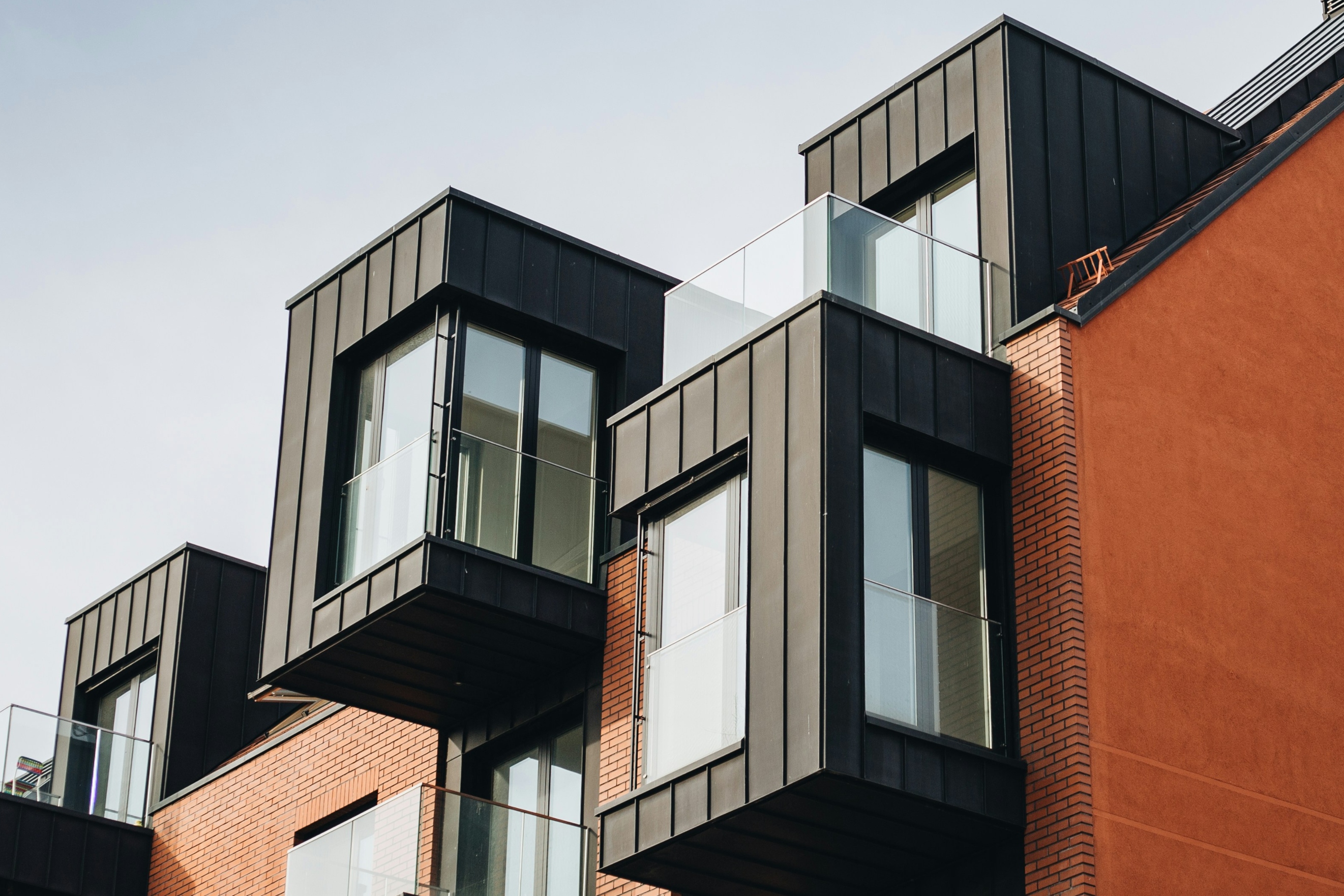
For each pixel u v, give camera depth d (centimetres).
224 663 2452
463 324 1916
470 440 1869
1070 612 1462
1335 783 1555
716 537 1590
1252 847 1477
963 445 1548
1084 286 1708
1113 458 1547
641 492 1658
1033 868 1415
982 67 1817
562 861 1762
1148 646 1494
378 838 1742
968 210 1803
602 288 2036
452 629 1816
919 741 1414
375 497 1895
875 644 1444
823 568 1427
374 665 1883
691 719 1538
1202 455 1608
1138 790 1433
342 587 1844
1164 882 1414
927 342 1570
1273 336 1716
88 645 2572
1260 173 1786
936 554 1515
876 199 1902
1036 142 1773
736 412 1580
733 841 1490
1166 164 1880
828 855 1499
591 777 1798
